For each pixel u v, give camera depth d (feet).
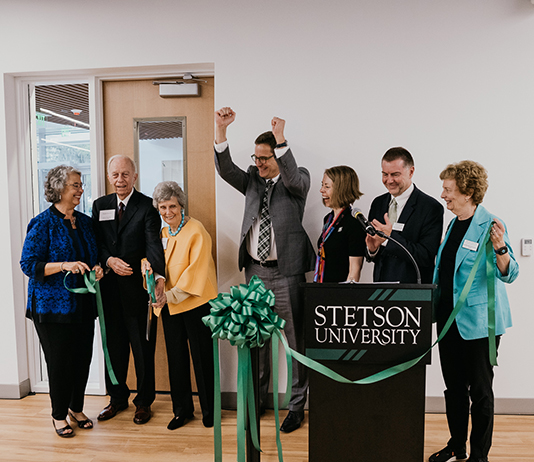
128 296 7.82
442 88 7.94
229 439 7.36
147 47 8.48
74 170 7.40
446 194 6.40
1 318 8.98
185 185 9.11
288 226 7.66
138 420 7.91
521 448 6.92
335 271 7.70
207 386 7.74
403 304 4.69
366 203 8.14
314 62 8.13
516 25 7.75
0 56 8.79
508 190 7.93
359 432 4.85
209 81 8.92
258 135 8.32
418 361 4.68
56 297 7.22
